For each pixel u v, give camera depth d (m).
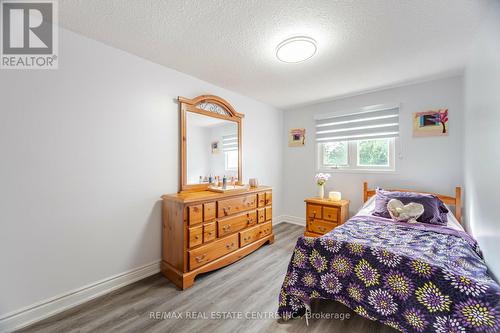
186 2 1.36
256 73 2.46
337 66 2.27
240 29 1.65
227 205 2.37
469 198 2.05
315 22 1.55
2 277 1.42
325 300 1.81
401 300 1.22
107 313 1.62
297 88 2.95
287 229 3.67
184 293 1.88
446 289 1.10
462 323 1.03
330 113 3.48
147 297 1.82
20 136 1.48
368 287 1.33
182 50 1.97
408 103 2.80
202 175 2.65
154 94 2.21
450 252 1.46
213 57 2.09
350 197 3.32
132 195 2.06
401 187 2.87
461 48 1.89
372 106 3.05
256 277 2.15
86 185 1.78
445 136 2.56
